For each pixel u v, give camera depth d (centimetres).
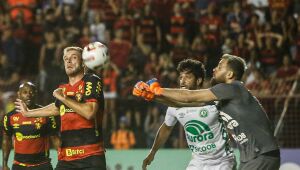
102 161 1494
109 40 3250
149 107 2711
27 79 2983
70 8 3419
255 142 1379
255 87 2745
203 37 3200
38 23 3416
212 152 1628
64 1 3609
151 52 3197
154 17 3369
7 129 1847
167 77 2886
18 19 3428
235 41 3156
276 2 3428
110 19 3419
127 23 3362
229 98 1373
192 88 1625
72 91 1498
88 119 1459
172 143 2619
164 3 3459
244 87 1395
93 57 1460
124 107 2709
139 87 1317
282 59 3127
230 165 1639
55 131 1847
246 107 1378
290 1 3444
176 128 2623
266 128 1384
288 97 2567
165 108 2694
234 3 3484
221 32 3250
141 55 3156
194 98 1341
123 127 2662
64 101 1454
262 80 2798
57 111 1564
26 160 1828
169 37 3328
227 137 1633
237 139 1403
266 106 2609
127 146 2659
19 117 1823
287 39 3225
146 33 3331
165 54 3100
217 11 3447
